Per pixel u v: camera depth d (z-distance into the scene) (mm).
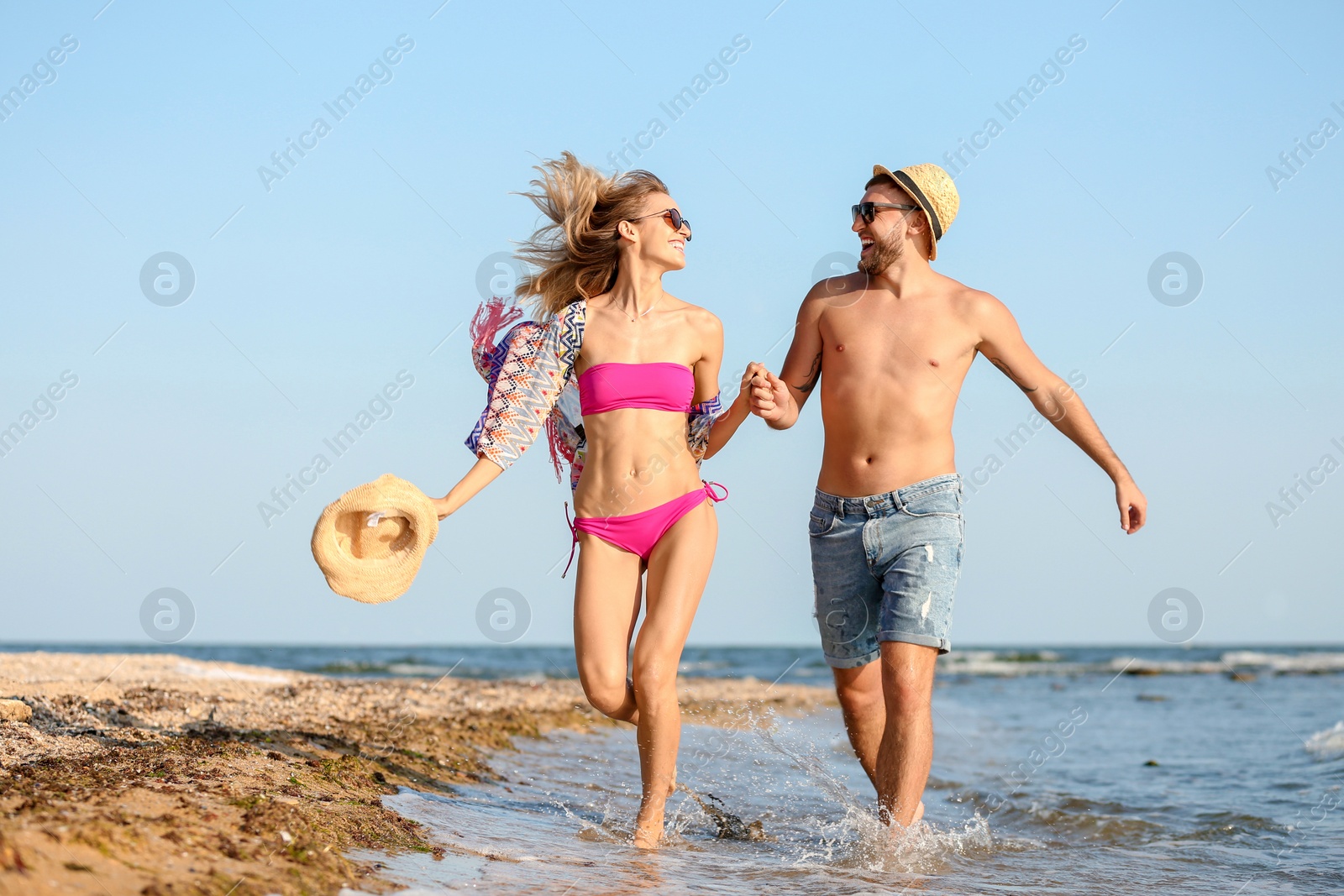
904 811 7465
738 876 6289
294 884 4699
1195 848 8750
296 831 5492
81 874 4145
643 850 7055
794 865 6875
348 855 5457
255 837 5230
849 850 7543
